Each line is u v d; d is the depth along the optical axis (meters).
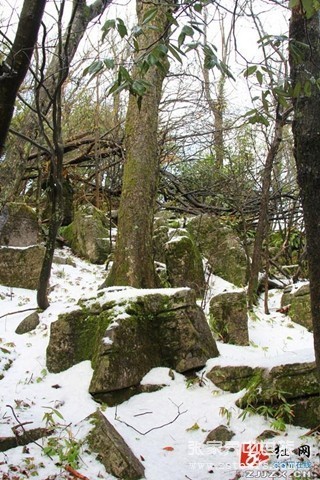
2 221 5.64
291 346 5.67
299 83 2.28
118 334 4.39
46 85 5.72
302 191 2.37
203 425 3.94
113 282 5.70
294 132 2.42
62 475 3.17
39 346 5.21
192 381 4.44
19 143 5.75
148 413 4.11
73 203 9.53
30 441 3.54
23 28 2.29
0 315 5.97
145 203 5.98
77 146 9.48
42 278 5.84
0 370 4.74
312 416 3.78
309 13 1.99
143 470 3.35
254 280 6.61
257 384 4.01
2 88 2.28
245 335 5.48
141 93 2.27
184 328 4.69
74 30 5.26
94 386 4.20
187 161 10.46
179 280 6.58
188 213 9.62
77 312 4.86
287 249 8.71
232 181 9.58
